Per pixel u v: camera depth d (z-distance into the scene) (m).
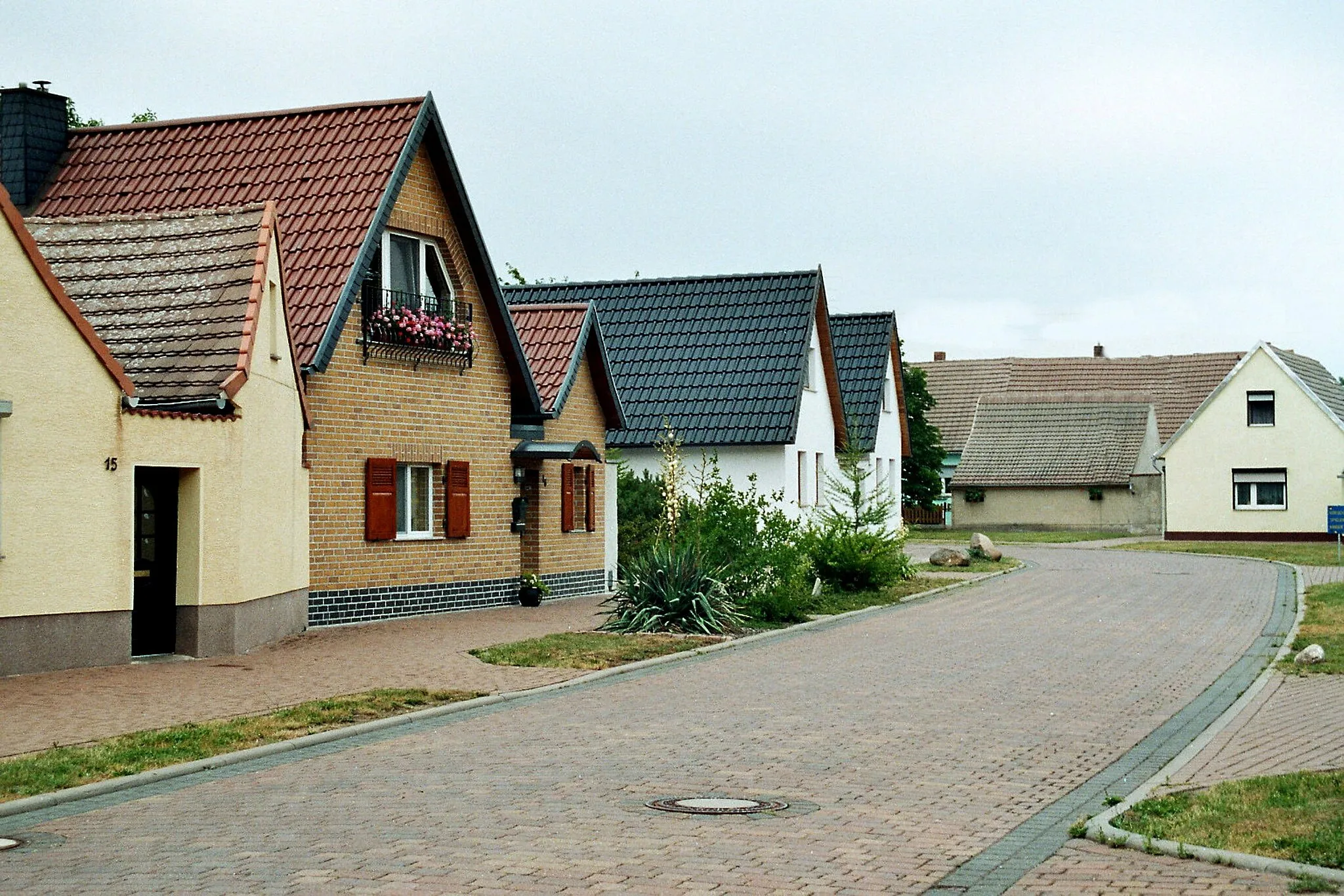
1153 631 23.70
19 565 16.22
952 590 33.09
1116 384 85.81
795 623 24.80
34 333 16.33
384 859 8.85
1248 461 64.25
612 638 21.39
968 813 10.28
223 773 11.90
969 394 88.00
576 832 9.56
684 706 15.51
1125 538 69.81
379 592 23.89
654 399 40.28
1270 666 18.98
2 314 16.02
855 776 11.62
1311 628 23.28
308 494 22.25
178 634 18.38
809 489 41.91
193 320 19.22
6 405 15.95
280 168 24.38
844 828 9.73
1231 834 9.29
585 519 30.56
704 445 39.25
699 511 27.03
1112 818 9.84
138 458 17.47
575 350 30.09
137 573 18.16
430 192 25.08
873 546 31.23
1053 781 11.47
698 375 40.56
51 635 16.61
